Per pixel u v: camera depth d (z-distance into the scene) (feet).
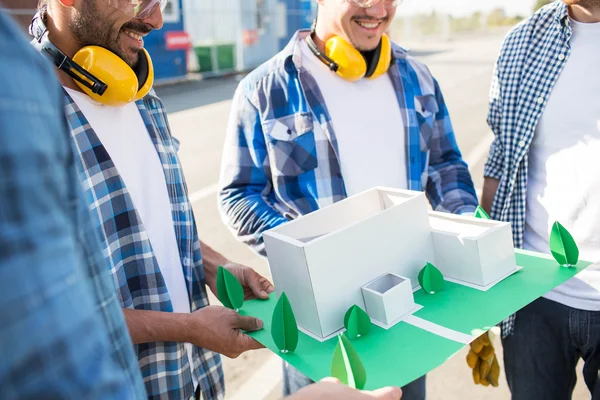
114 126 3.99
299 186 5.46
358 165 5.52
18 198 1.17
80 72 3.57
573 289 5.20
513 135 5.67
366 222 3.63
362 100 5.58
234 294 4.00
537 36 5.49
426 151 5.84
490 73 44.78
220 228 13.88
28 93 1.24
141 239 3.87
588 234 5.16
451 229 4.24
